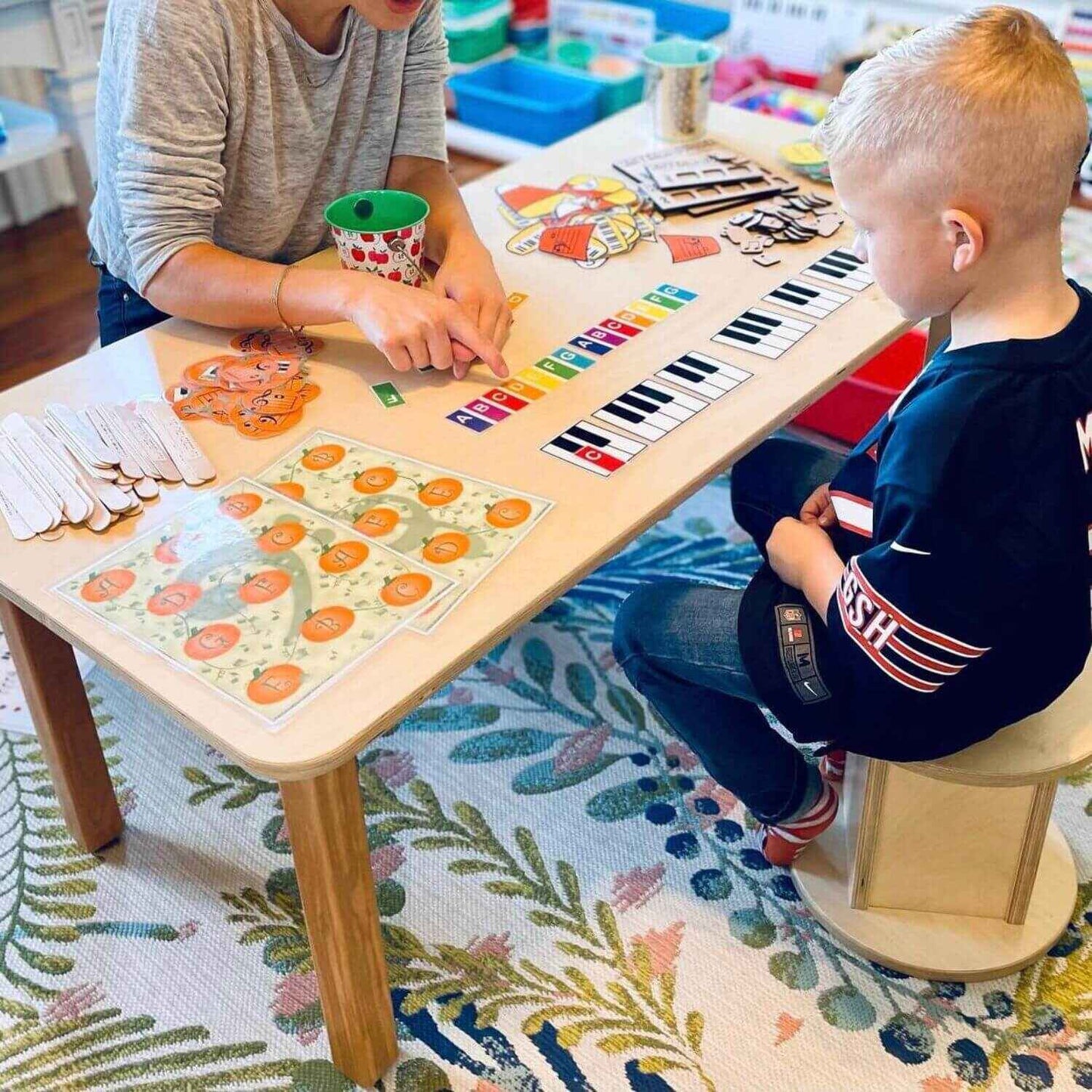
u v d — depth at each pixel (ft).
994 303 3.37
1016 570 3.28
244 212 4.95
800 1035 4.37
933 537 3.24
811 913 4.80
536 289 4.83
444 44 5.31
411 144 5.33
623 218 5.27
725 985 4.54
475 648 3.24
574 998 4.50
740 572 6.48
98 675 5.96
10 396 4.23
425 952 4.66
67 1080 4.28
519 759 5.48
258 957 4.67
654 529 6.83
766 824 4.79
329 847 3.43
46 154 8.17
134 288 4.93
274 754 2.96
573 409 4.11
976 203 3.19
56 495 3.74
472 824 5.17
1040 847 4.38
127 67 4.35
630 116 6.28
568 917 4.79
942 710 3.60
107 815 5.04
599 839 5.11
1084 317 3.36
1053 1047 4.33
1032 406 3.21
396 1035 4.35
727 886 4.91
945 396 3.27
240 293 4.42
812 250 5.03
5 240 10.09
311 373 4.35
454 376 4.31
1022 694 3.67
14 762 5.50
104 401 4.22
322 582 3.44
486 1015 4.45
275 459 3.93
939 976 4.53
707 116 5.94
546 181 5.63
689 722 4.44
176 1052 4.36
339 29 4.79
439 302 4.27
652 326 4.55
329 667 3.18
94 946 4.72
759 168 5.65
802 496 4.79
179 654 3.24
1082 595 3.60
